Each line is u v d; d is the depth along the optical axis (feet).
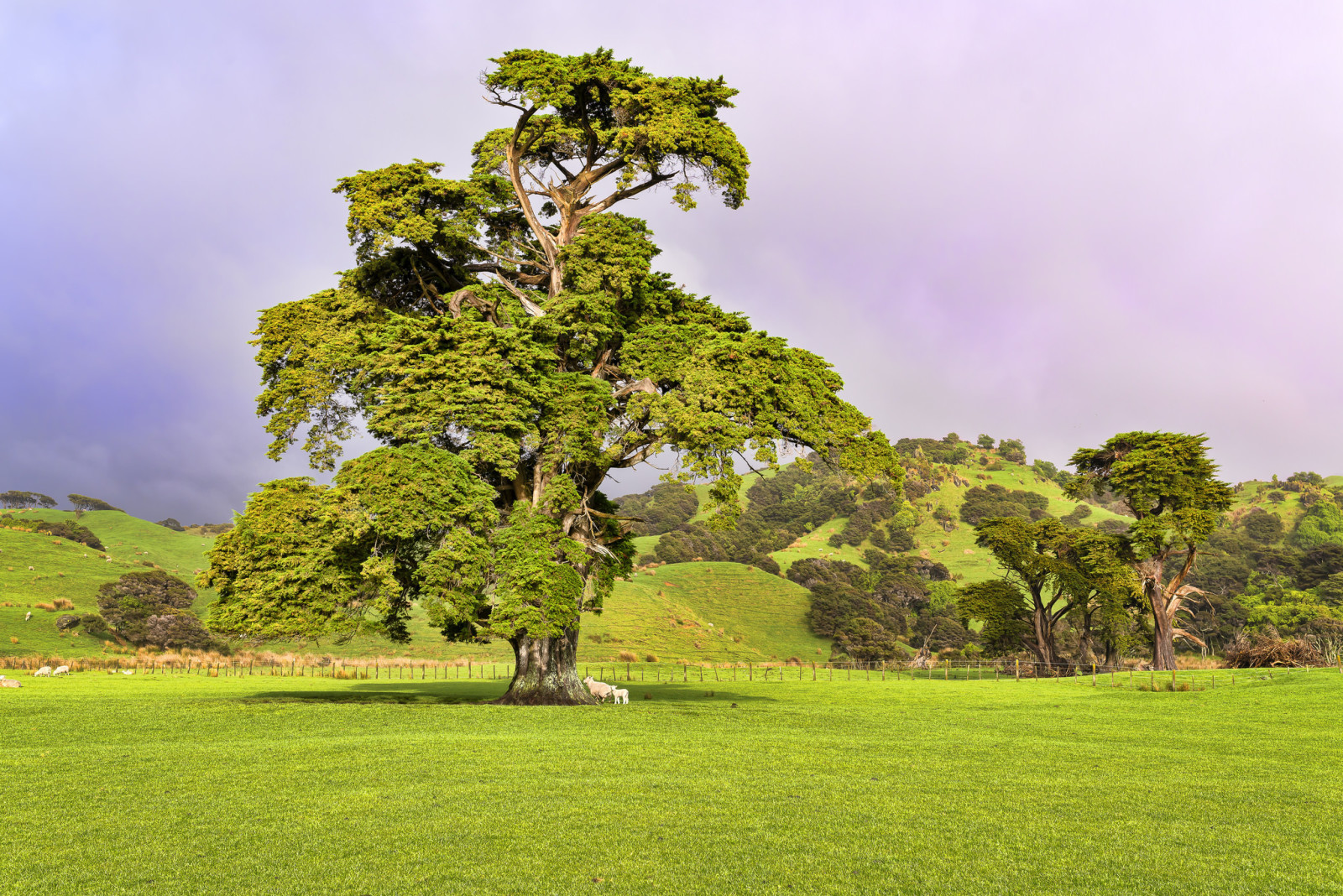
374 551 92.38
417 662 237.66
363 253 111.65
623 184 117.70
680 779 48.39
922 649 357.20
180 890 28.27
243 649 244.22
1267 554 467.93
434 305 117.91
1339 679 126.72
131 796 42.80
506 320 108.88
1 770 50.06
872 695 131.75
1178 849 34.30
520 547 95.50
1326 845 35.22
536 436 100.94
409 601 103.04
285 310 112.27
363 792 43.96
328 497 92.58
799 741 68.95
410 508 89.20
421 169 109.29
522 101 111.24
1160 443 235.61
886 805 42.24
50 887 28.53
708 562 467.93
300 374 108.27
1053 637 286.25
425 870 30.50
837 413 112.57
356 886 28.73
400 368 97.19
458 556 89.71
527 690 102.68
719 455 99.86
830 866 31.32
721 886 28.94
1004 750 66.28
